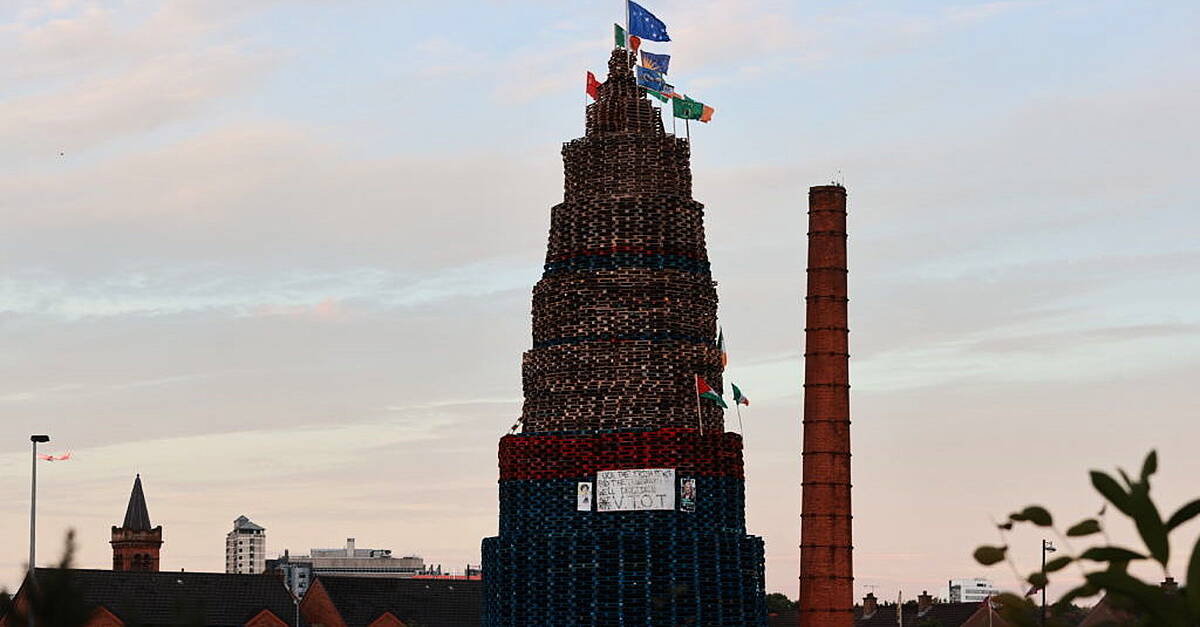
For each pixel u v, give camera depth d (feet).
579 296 613.11
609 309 610.24
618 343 607.37
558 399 609.42
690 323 615.98
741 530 609.42
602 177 623.36
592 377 606.96
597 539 593.01
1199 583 57.88
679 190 627.05
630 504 594.65
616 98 632.79
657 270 613.11
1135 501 58.80
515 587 601.21
